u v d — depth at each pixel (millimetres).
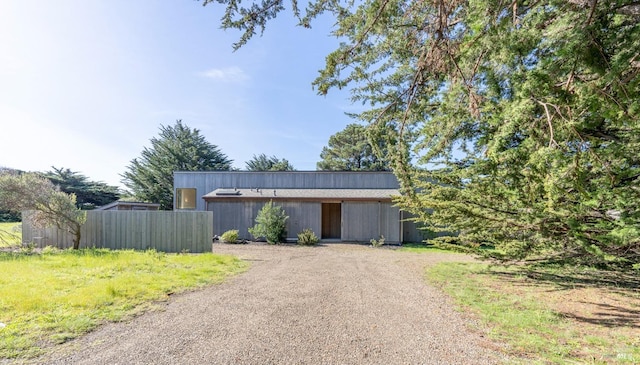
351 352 2797
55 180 29750
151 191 29109
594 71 1838
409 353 2789
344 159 31766
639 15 1800
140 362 2547
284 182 15703
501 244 5543
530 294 5000
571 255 5352
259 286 5309
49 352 2682
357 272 6809
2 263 6578
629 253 4156
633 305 4406
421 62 2510
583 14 1811
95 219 10102
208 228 9891
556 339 3137
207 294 4711
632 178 3113
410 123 3463
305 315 3803
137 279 5234
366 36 2580
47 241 10211
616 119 2004
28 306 3666
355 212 13578
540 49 2367
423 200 5168
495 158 2295
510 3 1999
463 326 3490
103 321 3438
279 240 12875
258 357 2672
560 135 2088
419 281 5922
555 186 2365
